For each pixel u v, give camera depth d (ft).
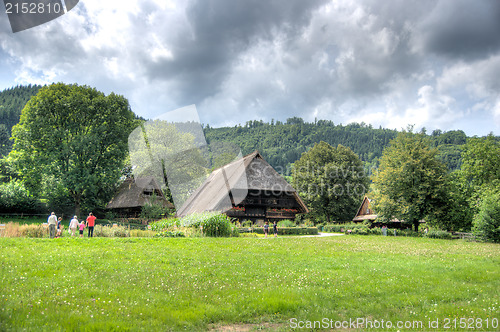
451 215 142.82
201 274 33.45
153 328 18.66
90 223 72.59
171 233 67.67
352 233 141.79
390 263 46.19
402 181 145.69
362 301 26.40
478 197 143.74
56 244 50.78
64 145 127.03
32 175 131.64
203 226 71.00
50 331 16.89
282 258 46.93
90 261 37.65
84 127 134.92
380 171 155.22
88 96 135.74
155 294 25.58
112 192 148.46
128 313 20.77
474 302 26.48
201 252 48.42
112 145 138.21
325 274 35.91
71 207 144.15
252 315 22.48
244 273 34.86
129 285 27.96
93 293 24.85
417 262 48.34
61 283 27.17
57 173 129.29
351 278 34.12
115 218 138.62
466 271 40.96
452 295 28.78
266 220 142.51
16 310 19.66
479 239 111.45
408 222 147.95
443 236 123.85
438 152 148.36
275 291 27.45
